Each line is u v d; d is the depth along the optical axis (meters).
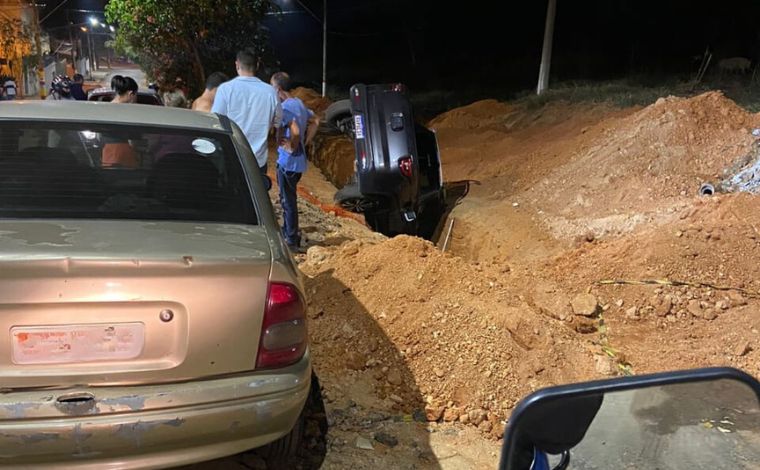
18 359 2.30
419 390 3.95
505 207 9.42
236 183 3.29
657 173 8.45
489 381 3.89
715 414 2.02
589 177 9.12
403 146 8.66
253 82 5.96
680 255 5.39
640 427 2.05
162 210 3.03
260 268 2.63
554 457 1.89
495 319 4.24
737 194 6.50
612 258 5.64
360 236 8.30
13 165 3.05
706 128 8.95
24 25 33.16
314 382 3.80
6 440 2.25
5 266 2.30
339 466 3.26
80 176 3.08
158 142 3.38
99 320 2.37
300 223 8.30
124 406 2.36
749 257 5.31
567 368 4.03
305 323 2.74
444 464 3.34
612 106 14.02
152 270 2.43
